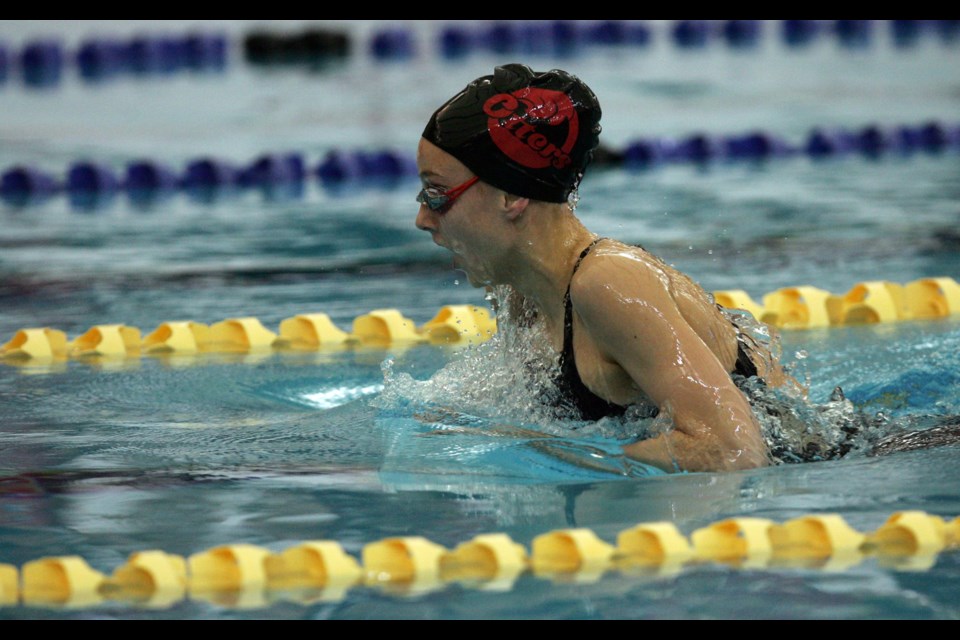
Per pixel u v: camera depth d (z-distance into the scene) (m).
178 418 10.87
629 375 8.66
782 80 44.62
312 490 8.22
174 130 36.25
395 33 48.97
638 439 8.83
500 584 6.32
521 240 8.77
